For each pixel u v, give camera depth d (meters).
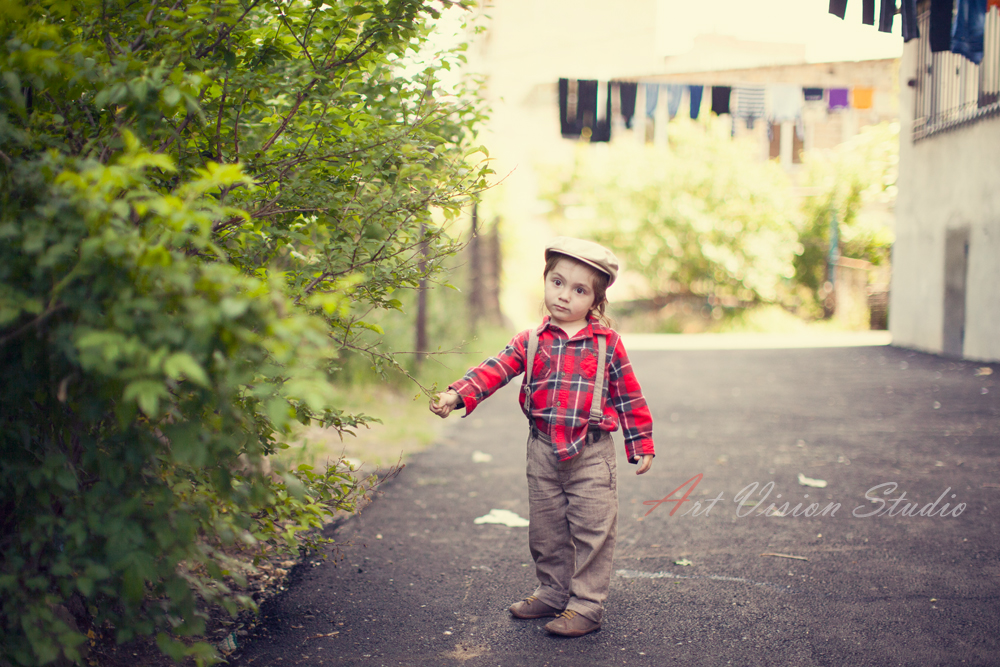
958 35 6.11
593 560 2.82
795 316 26.58
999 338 10.38
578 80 8.52
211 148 2.48
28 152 1.91
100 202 1.49
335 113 2.50
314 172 2.61
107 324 1.53
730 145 26.16
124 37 2.09
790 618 2.87
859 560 3.46
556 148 26.94
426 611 3.00
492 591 3.21
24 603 1.78
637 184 26.19
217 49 2.33
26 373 1.75
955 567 3.34
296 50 2.58
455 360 10.87
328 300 1.67
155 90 1.81
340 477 2.86
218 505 2.24
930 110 12.52
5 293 1.52
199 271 1.58
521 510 4.43
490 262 17.97
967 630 2.73
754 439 6.41
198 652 1.89
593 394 2.82
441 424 7.50
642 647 2.67
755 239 25.88
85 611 2.38
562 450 2.79
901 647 2.61
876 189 23.91
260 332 1.57
